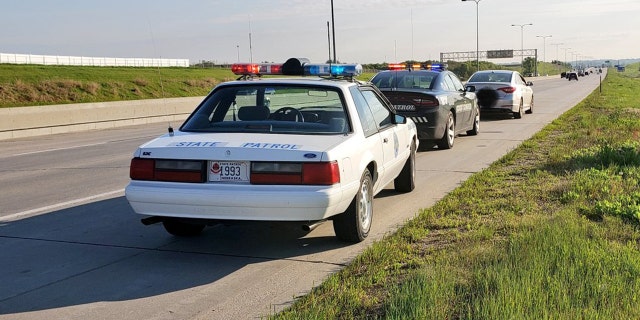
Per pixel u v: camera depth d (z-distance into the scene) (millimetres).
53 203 8305
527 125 18641
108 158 13227
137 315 4438
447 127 13047
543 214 6738
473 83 20984
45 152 14812
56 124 21938
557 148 11969
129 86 41094
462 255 5195
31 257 5852
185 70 62625
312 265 5527
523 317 3805
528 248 5148
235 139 5727
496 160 11148
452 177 9797
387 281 4809
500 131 16969
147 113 27438
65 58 68062
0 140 19031
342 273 5094
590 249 5105
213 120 6285
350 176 5719
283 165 5348
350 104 6316
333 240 6328
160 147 5641
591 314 3820
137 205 5605
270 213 5324
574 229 5750
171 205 5473
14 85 33344
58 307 4598
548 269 4633
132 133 20906
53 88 35094
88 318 4391
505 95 20328
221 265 5578
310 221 5406
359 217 6066
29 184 9898
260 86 6473
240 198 5281
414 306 4035
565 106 27938
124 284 5094
